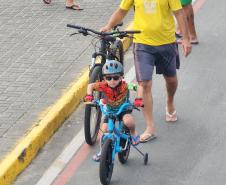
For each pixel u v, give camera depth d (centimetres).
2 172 1416
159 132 1612
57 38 2042
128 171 1465
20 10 2236
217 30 2142
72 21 2147
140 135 1593
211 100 1742
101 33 1511
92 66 1568
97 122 1579
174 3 1495
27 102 1703
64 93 1739
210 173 1447
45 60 1911
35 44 2008
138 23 1521
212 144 1555
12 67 1877
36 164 1509
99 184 1433
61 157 1534
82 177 1461
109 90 1407
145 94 1555
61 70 1856
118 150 1405
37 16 2191
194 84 1822
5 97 1725
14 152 1485
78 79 1803
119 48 1705
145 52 1531
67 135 1616
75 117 1689
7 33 2083
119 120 1435
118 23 1581
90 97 1415
